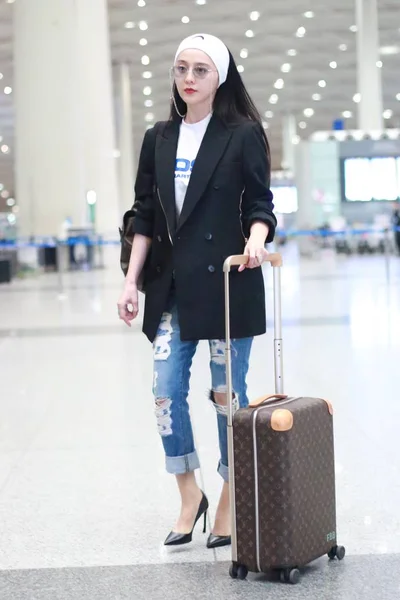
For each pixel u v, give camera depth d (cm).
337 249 3528
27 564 322
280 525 290
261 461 290
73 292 1797
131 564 319
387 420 548
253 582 295
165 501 397
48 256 2778
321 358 816
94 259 2995
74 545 342
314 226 3538
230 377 299
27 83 2606
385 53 4972
